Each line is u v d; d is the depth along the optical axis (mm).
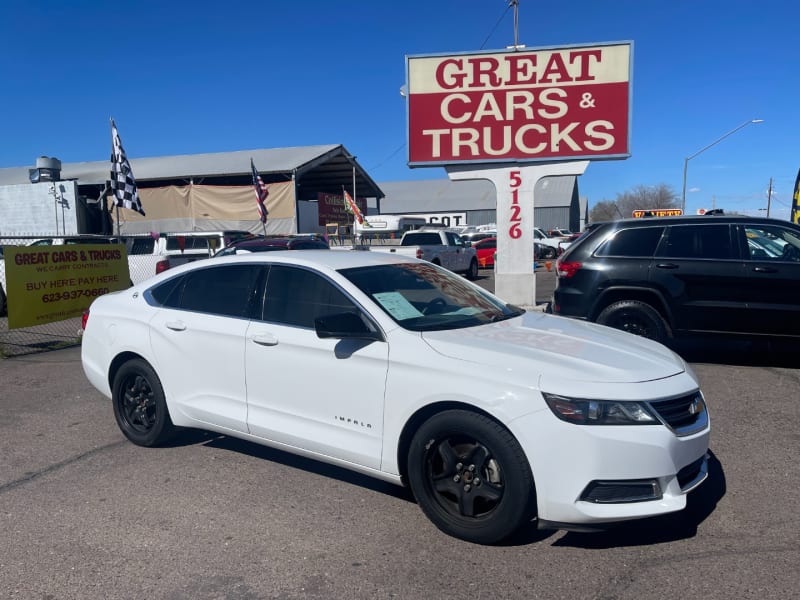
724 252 7777
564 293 8477
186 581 3475
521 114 11914
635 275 8039
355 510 4293
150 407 5469
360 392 4133
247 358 4695
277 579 3480
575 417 3451
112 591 3387
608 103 11641
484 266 31766
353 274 4602
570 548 3744
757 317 7602
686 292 7836
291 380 4469
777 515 4117
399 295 4555
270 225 33031
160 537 3963
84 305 11188
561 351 3918
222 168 34125
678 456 3553
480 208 66125
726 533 3896
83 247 11164
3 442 5754
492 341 4039
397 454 4008
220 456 5332
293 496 4527
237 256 5180
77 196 31594
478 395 3635
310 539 3912
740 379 7484
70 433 5980
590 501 3477
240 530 4039
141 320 5359
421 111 12211
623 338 4480
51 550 3822
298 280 4695
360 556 3701
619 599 3236
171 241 16766
